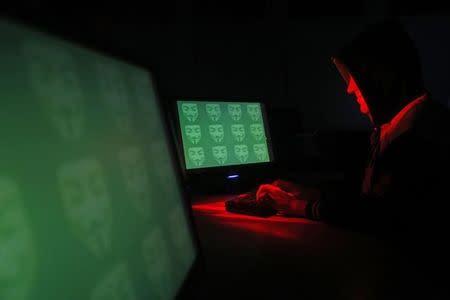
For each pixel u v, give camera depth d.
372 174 1.01
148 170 0.43
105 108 0.36
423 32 2.37
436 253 0.71
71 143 0.28
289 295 0.53
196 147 1.42
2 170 0.20
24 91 0.24
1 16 0.23
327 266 0.65
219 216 1.10
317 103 2.34
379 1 2.29
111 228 0.31
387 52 1.03
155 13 1.95
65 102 0.29
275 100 2.27
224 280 0.59
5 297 0.19
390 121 1.09
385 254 0.72
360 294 0.54
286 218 1.06
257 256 0.71
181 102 1.42
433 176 0.88
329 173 1.84
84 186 0.28
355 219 0.89
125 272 0.31
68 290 0.24
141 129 0.44
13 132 0.22
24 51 0.25
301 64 2.30
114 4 1.82
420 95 1.04
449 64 2.39
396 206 0.88
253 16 2.18
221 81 2.13
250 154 1.58
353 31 2.32
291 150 1.97
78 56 0.33
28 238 0.21
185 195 0.56
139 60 0.50
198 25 2.06
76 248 0.26
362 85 1.09
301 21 2.27
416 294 0.53
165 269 0.40
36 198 0.23
